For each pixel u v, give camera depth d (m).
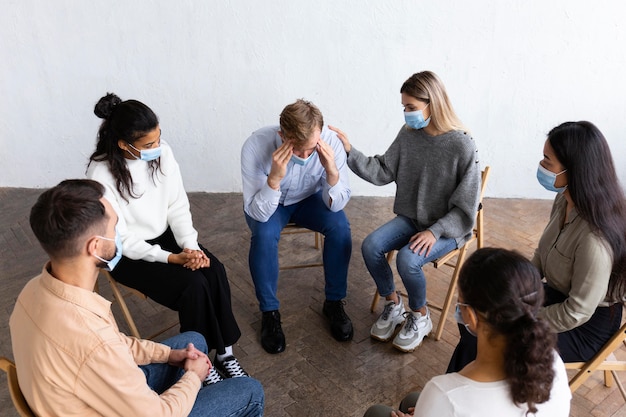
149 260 2.00
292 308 2.58
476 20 3.01
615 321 1.68
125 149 1.90
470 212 2.11
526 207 3.46
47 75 3.28
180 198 2.17
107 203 1.24
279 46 3.17
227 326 2.08
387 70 3.20
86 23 3.11
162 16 3.09
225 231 3.24
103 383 1.14
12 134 3.50
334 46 3.15
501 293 0.98
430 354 2.29
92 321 1.15
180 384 1.39
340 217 2.37
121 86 3.32
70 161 3.61
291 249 3.05
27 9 3.06
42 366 1.11
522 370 0.96
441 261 2.19
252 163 2.24
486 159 3.46
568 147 1.51
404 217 2.35
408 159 2.22
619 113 3.17
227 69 3.25
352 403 2.05
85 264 1.17
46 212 1.11
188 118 3.42
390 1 2.99
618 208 1.50
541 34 3.01
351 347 2.34
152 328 2.46
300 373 2.20
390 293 2.37
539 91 3.18
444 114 2.05
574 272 1.57
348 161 2.37
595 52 3.01
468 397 1.01
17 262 2.92
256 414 1.56
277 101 3.35
